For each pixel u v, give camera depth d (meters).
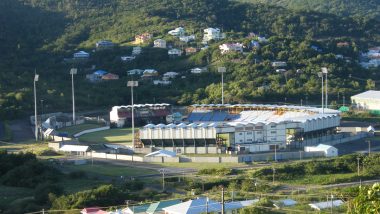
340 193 98.06
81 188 112.19
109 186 102.06
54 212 93.19
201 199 91.62
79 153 161.62
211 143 161.62
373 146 165.12
